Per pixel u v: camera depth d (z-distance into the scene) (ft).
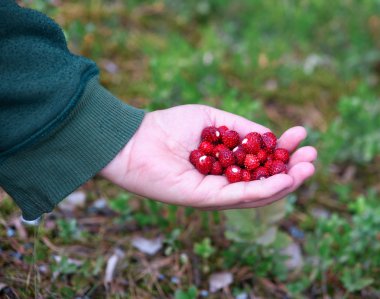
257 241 1.79
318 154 2.33
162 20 3.20
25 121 1.41
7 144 1.41
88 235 1.93
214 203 1.53
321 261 1.86
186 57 2.71
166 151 1.60
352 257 1.89
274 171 1.59
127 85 2.56
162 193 1.57
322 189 2.30
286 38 3.16
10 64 1.42
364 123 2.42
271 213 1.82
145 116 1.63
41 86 1.42
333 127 2.34
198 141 1.69
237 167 1.57
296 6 3.38
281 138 1.69
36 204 1.49
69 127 1.46
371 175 2.43
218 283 1.86
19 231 1.88
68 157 1.47
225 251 1.88
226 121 1.74
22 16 1.45
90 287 1.77
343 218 2.18
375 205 2.18
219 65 2.75
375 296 1.87
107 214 2.04
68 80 1.45
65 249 1.87
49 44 1.49
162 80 2.38
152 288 1.83
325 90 2.84
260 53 2.93
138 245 1.94
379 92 2.91
